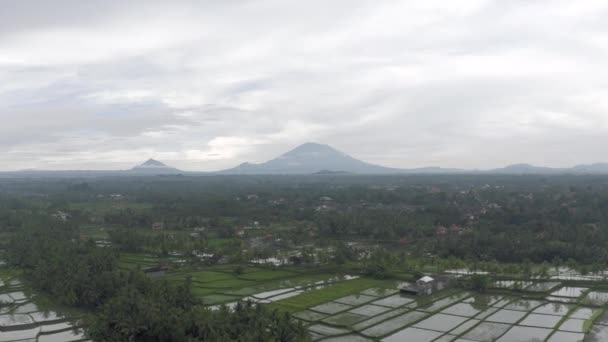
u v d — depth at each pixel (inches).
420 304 4960.6
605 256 6565.0
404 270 6402.6
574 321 4426.7
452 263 6309.1
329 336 4037.9
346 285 5792.3
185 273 6343.5
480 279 5497.1
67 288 4827.8
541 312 4704.7
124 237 7706.7
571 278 5989.2
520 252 7022.6
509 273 6146.7
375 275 6259.8
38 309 4785.9
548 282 5836.6
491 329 4210.1
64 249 6225.4
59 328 4239.7
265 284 5851.4
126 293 3939.5
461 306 4938.5
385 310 4726.9
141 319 3442.4
